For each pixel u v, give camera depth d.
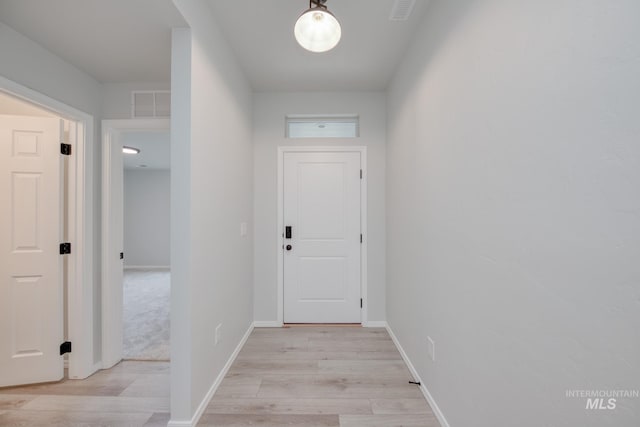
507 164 1.05
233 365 2.25
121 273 2.39
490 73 1.15
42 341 2.03
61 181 2.10
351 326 3.06
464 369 1.36
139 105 2.33
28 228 2.03
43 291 2.04
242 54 2.36
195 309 1.62
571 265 0.78
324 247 3.12
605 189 0.69
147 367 2.28
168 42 1.77
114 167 2.34
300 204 3.12
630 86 0.64
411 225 2.15
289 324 3.11
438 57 1.66
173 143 1.54
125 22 1.56
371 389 1.93
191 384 1.56
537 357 0.91
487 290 1.17
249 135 2.90
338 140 3.08
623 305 0.66
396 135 2.59
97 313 2.24
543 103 0.87
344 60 2.46
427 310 1.82
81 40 1.76
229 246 2.22
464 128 1.36
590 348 0.73
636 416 0.64
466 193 1.34
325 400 1.81
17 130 2.02
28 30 1.66
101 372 2.20
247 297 2.81
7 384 1.97
